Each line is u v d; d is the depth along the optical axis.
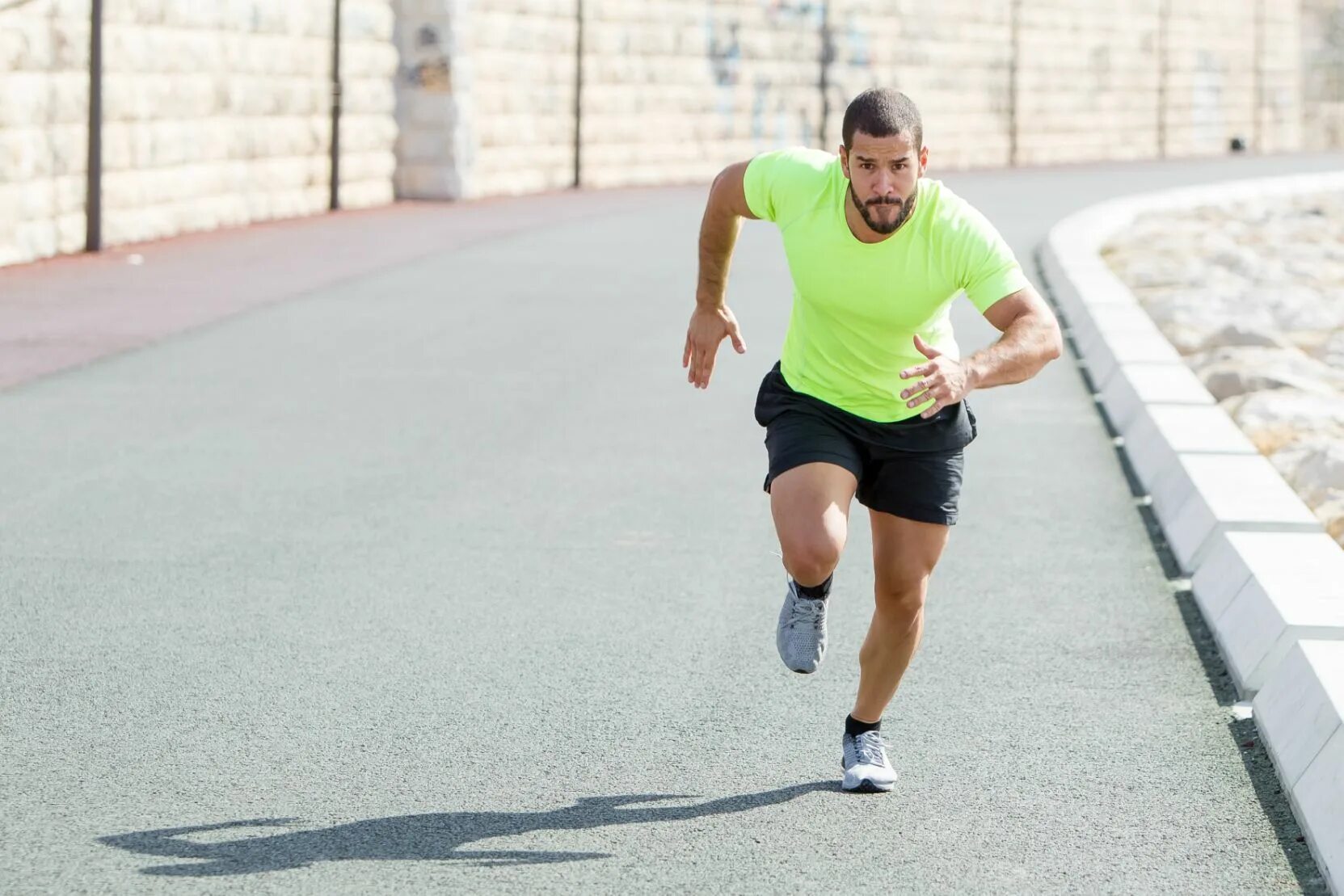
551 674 13.24
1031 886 9.58
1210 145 111.94
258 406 23.66
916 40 86.38
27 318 30.23
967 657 13.86
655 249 44.22
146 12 41.75
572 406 24.23
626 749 11.66
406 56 57.09
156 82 42.38
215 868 9.59
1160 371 24.98
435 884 9.44
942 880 9.63
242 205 47.53
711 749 11.71
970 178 80.31
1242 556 14.65
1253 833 10.39
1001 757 11.64
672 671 13.36
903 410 10.61
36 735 11.66
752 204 10.76
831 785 11.09
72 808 10.41
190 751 11.45
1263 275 41.78
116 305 32.12
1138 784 11.17
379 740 11.73
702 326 11.65
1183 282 39.84
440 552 16.75
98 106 38.75
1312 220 58.84
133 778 10.92
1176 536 17.23
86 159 39.22
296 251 41.44
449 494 19.06
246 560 16.28
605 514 18.39
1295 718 11.32
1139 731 12.16
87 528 17.33
